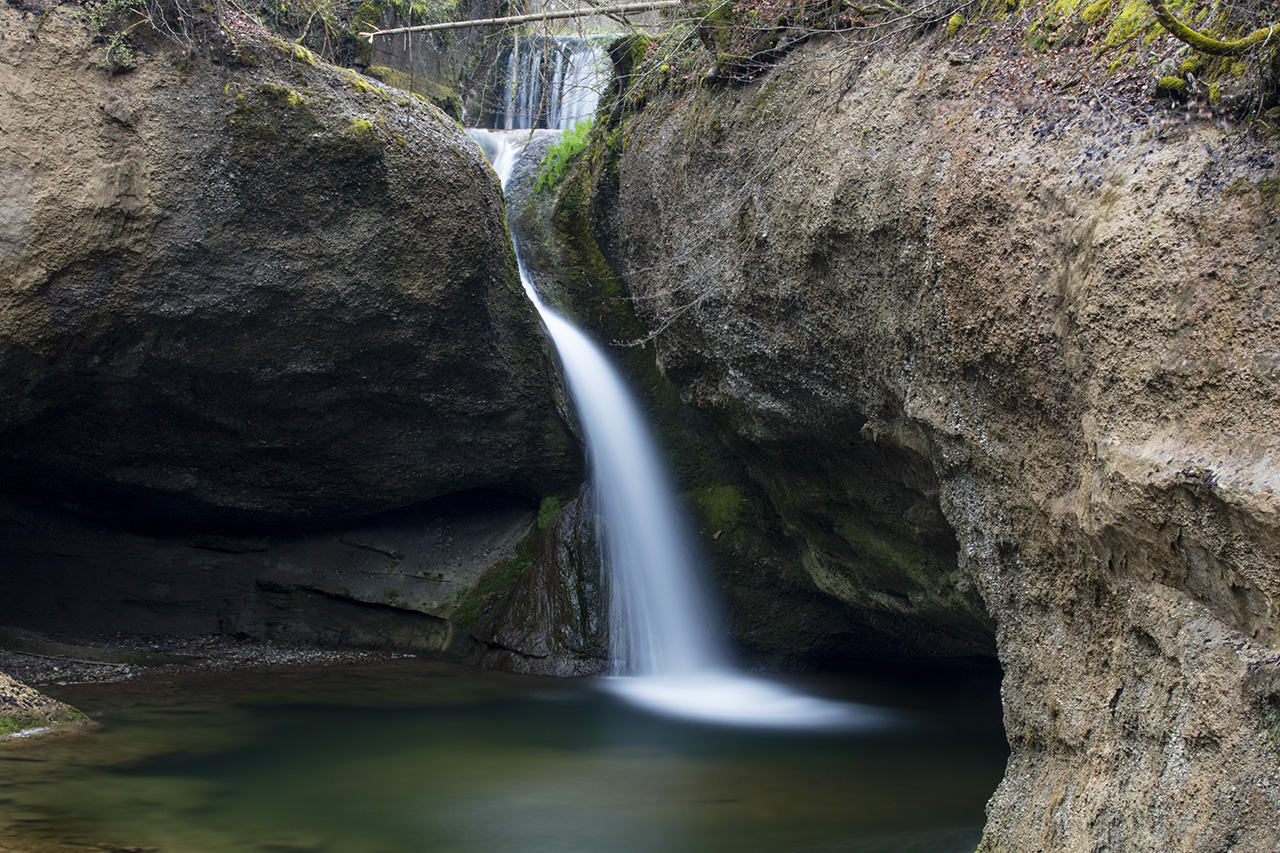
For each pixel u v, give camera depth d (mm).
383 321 8102
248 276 7414
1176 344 2916
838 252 5125
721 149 6402
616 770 6047
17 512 9289
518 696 8164
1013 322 3738
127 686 8039
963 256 3996
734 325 6398
